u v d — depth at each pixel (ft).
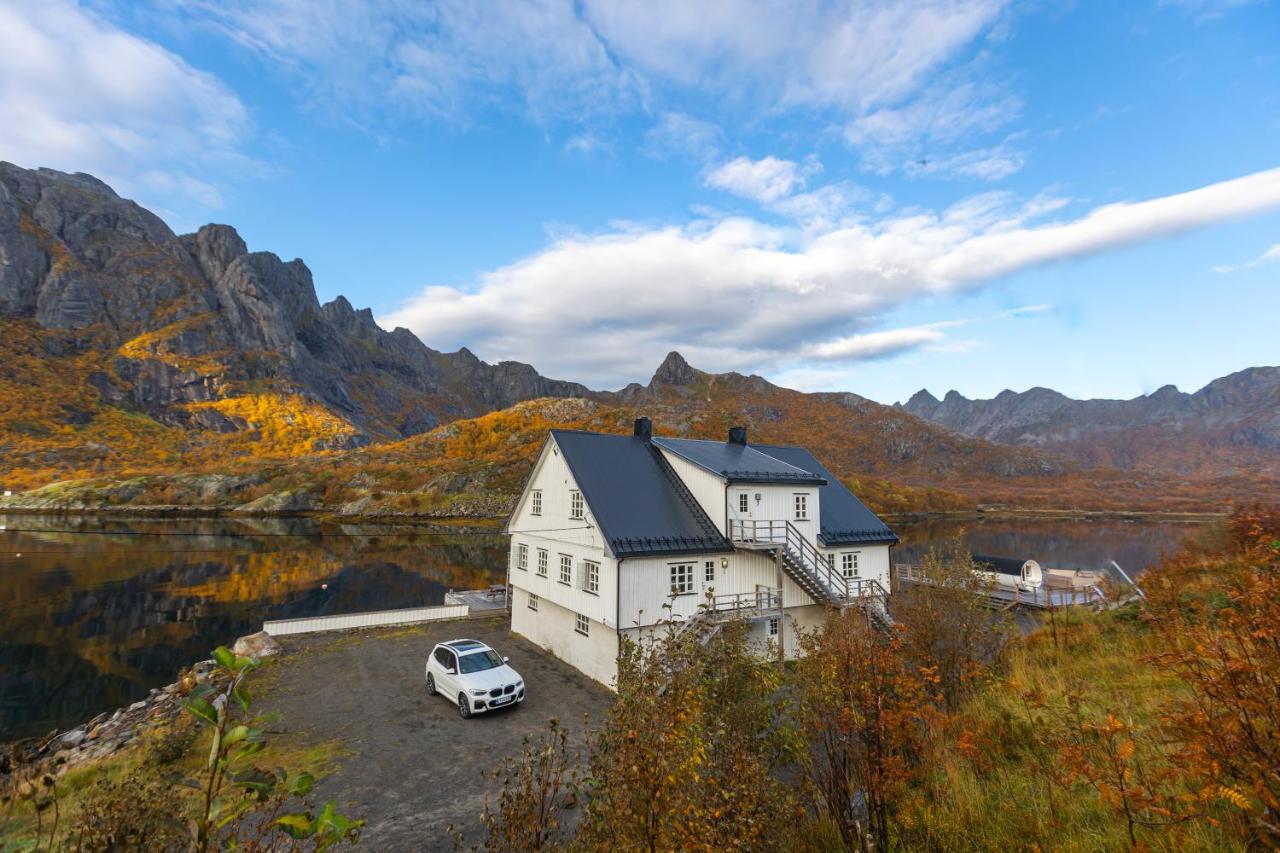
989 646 37.96
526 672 71.41
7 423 494.18
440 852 35.58
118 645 109.81
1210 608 22.53
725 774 20.93
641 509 72.59
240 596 149.38
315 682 68.08
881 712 21.77
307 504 388.57
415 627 94.43
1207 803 17.30
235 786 10.11
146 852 14.35
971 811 21.45
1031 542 264.72
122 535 262.06
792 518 80.07
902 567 107.45
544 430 558.15
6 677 93.35
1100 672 34.50
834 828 22.67
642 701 18.93
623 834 16.67
